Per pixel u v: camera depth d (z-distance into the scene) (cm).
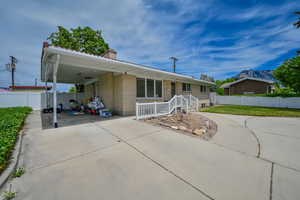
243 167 220
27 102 1179
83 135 388
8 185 173
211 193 159
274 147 308
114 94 782
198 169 214
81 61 514
